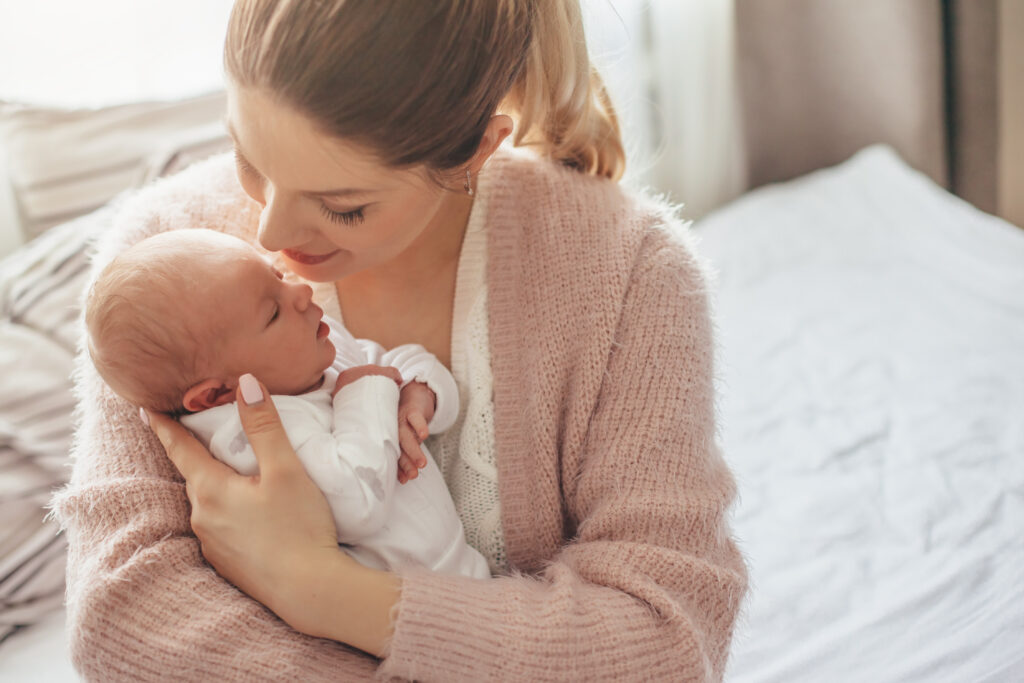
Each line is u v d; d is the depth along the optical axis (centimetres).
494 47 77
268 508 80
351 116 71
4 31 179
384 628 79
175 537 84
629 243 95
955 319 206
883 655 127
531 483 95
